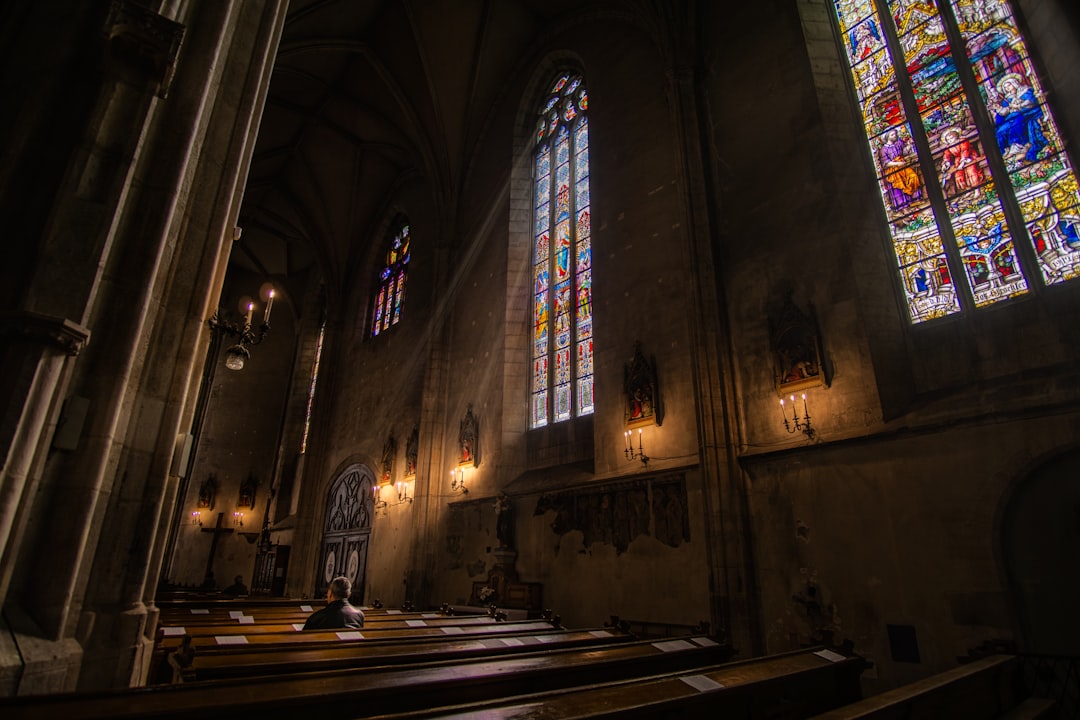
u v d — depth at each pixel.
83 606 4.13
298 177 25.75
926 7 9.52
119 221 4.34
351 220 26.20
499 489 15.31
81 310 3.62
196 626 7.74
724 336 10.67
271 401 29.41
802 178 10.27
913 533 7.65
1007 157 8.17
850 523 8.33
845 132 10.02
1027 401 7.03
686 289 11.20
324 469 24.36
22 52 4.02
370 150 24.16
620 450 12.19
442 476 17.77
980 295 8.16
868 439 8.35
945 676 4.57
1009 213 8.03
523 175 18.19
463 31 18.83
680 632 9.91
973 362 7.96
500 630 7.88
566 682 4.82
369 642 5.91
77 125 3.98
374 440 21.55
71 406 3.87
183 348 5.16
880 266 9.16
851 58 10.50
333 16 18.75
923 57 9.42
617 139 14.57
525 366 16.31
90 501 3.90
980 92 8.62
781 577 8.95
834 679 5.13
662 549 10.62
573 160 16.64
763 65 11.47
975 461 7.30
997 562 6.83
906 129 9.41
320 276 29.59
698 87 12.60
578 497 12.72
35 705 2.56
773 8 11.54
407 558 17.36
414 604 16.16
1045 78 7.89
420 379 19.97
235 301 30.89
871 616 7.80
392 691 3.71
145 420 4.79
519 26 18.86
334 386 25.62
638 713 3.18
